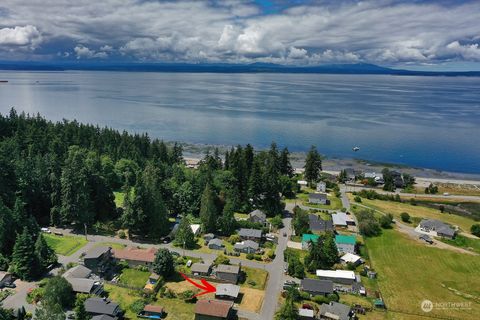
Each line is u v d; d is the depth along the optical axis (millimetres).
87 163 115875
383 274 80312
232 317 63125
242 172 116688
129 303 65500
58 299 61844
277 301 68312
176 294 68500
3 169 92062
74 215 92375
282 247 90000
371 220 101312
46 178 97750
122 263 77062
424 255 88875
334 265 81188
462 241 97000
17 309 61594
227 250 86812
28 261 69875
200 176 114375
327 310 64562
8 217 77750
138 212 89625
